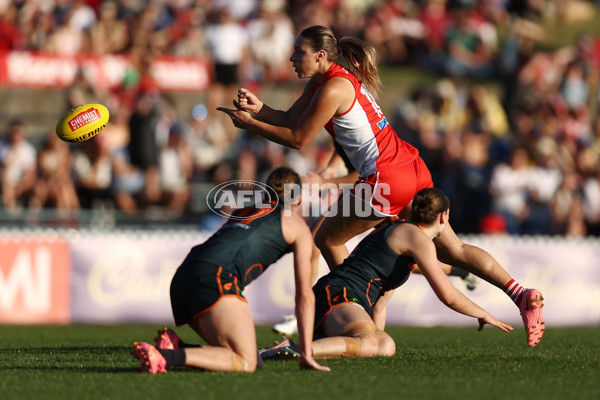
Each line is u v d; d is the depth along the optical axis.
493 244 37.53
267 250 15.87
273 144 43.72
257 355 16.14
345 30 57.56
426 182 20.06
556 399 13.48
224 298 15.53
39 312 35.12
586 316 38.53
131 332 29.94
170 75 49.38
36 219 39.12
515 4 68.88
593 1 76.19
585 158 48.62
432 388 14.28
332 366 16.72
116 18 52.06
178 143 43.94
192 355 15.27
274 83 53.25
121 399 13.31
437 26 60.16
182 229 40.72
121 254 35.84
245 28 54.03
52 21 50.44
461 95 50.69
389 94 55.50
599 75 55.94
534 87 55.12
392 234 18.52
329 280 18.61
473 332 30.42
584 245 38.62
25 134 45.72
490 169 47.31
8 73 47.28
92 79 46.09
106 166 41.97
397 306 36.69
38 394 13.82
